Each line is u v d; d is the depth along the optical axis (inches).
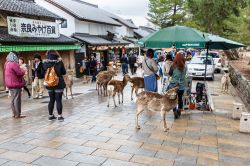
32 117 348.8
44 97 522.0
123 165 205.8
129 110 380.5
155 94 286.5
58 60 313.7
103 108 394.9
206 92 392.2
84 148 238.1
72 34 951.6
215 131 287.7
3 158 217.9
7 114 384.2
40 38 719.7
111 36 1200.2
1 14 650.8
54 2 956.6
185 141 256.8
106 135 272.1
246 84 490.9
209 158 220.1
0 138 264.5
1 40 570.6
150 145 245.9
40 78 510.0
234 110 337.4
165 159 216.8
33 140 258.1
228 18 1198.9
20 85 344.2
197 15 1252.5
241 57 1510.8
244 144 251.8
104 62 1119.6
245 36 859.4
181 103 338.3
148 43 334.3
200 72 782.5
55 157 219.8
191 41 319.0
